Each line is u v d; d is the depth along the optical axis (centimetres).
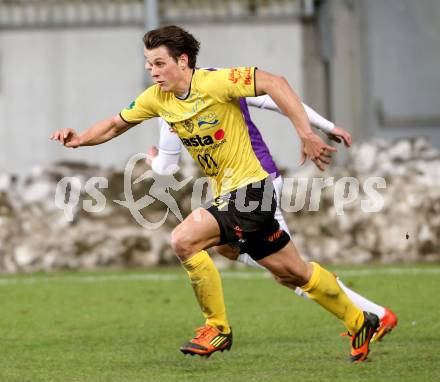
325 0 5444
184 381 1844
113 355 2155
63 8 5369
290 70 5406
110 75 5394
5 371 1981
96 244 4022
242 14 5366
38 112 5409
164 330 2494
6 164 5412
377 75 5578
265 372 1925
